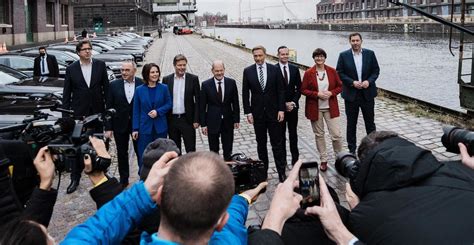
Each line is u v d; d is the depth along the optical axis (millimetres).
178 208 1372
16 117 7117
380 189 1877
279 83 5785
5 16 28766
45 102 8469
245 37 81250
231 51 33906
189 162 1479
